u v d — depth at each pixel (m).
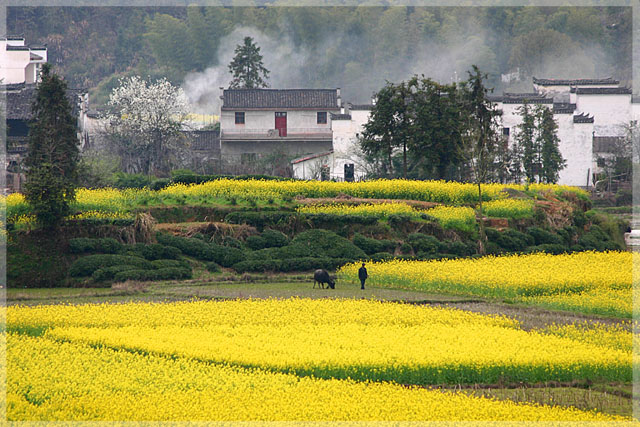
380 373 95.56
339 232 196.00
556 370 98.62
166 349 104.12
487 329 118.06
